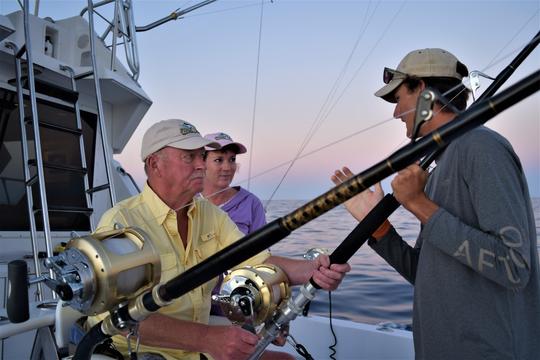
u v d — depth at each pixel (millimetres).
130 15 3504
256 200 2848
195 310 1657
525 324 1188
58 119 3094
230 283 1426
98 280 967
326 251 1676
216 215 1900
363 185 761
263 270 1496
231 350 1329
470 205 1175
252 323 1376
